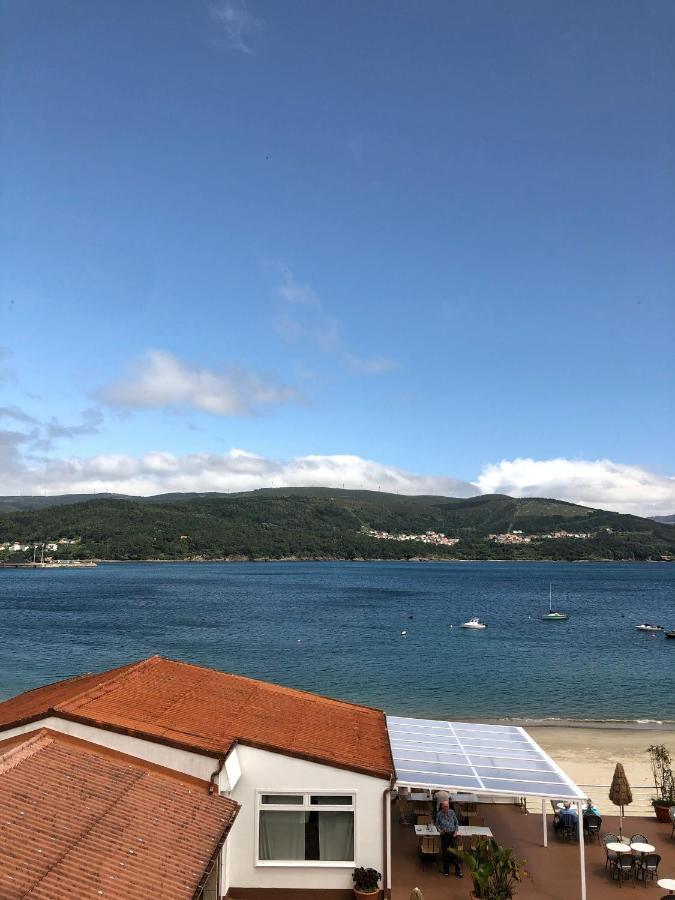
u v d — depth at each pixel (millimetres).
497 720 44719
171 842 12195
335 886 16453
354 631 89625
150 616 106438
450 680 57344
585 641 83125
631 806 27625
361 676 58500
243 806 16469
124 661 64688
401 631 90312
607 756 36375
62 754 14305
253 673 59219
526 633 90750
